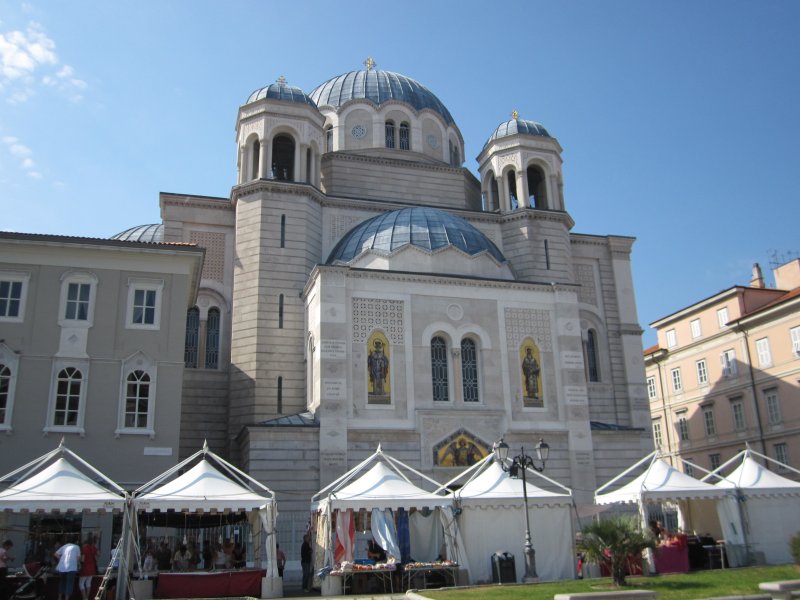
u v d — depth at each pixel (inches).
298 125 1882.4
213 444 1715.1
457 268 1679.4
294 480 1408.7
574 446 1583.4
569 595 711.7
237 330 1699.1
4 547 1039.0
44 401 1299.2
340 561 1087.0
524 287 1660.9
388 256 1640.0
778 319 2251.5
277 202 1785.2
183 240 1841.8
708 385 2554.1
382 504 1096.2
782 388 2214.6
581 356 1648.6
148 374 1360.7
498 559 1120.8
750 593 817.5
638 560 1112.2
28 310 1333.7
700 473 2544.3
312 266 1786.4
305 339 1686.8
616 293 2117.4
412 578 1104.8
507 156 2073.1
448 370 1574.8
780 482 1256.2
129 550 989.8
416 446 1487.5
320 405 1451.8
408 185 2092.8
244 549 1385.3
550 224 2007.9
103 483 1283.2
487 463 1473.9
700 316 2618.1
